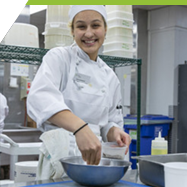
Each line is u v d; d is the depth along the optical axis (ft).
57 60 5.39
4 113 12.16
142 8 19.19
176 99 18.48
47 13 7.40
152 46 19.56
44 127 5.98
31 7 9.29
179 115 18.17
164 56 18.89
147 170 4.62
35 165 7.49
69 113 4.31
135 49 19.24
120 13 8.33
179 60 18.62
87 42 5.43
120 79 19.10
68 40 7.42
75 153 5.54
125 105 18.88
